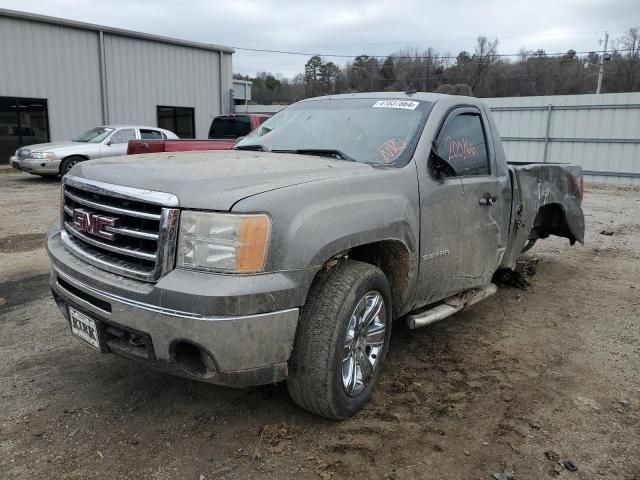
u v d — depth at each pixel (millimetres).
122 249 2799
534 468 2793
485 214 4215
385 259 3521
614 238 9078
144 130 16219
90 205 3006
